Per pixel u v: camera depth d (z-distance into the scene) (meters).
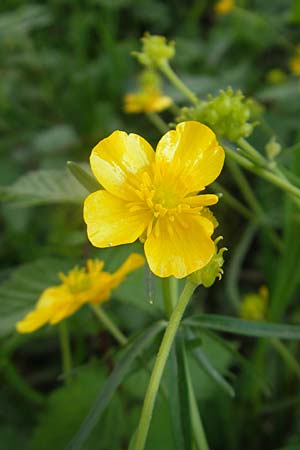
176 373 0.14
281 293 0.21
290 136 0.29
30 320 0.17
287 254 0.21
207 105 0.16
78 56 0.39
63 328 0.20
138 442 0.12
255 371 0.15
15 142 0.34
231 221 0.29
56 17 0.42
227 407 0.21
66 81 0.38
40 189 0.20
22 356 0.25
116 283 0.16
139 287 0.20
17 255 0.28
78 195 0.19
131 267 0.16
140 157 0.13
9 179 0.31
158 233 0.13
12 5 0.43
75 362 0.23
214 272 0.13
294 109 0.29
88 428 0.13
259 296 0.23
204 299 0.26
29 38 0.39
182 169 0.13
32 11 0.34
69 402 0.20
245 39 0.38
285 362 0.22
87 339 0.23
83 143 0.33
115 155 0.13
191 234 0.13
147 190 0.13
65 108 0.37
